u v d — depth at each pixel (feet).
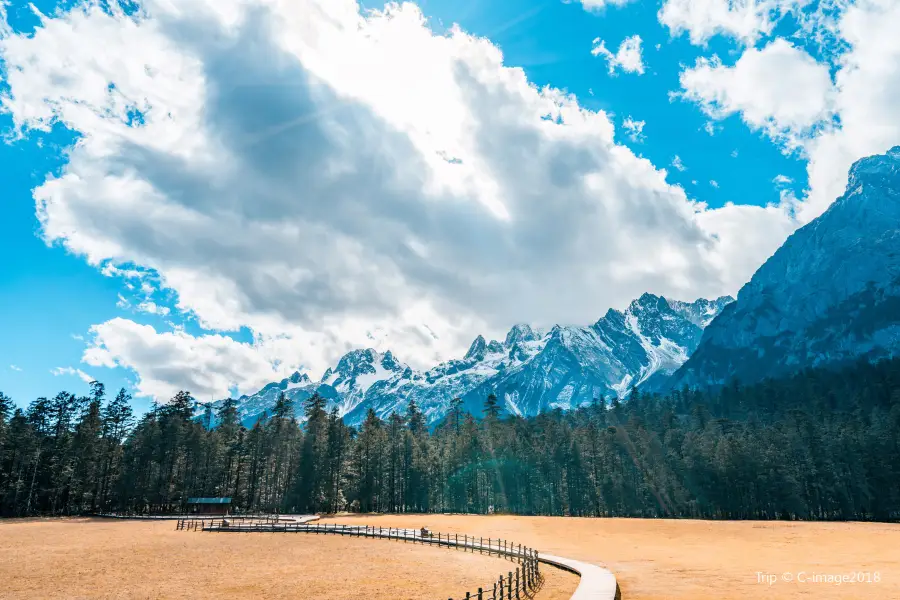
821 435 438.40
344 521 363.15
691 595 111.55
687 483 437.99
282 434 476.13
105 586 131.64
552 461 502.79
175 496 422.82
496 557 185.06
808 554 183.11
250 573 150.82
